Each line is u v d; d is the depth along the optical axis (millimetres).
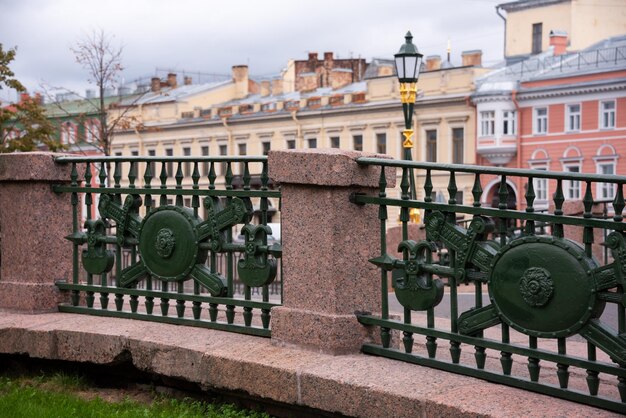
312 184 6383
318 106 68562
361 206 6480
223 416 6477
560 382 5285
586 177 5078
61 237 8438
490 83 59156
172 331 7242
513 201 56844
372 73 73438
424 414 5387
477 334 5758
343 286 6387
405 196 6121
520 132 58719
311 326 6406
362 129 65500
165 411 6586
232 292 7145
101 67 43750
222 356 6535
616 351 4992
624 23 69250
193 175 7309
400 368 5984
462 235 5734
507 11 72188
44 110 39875
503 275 5488
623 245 4934
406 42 22312
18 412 6594
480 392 5414
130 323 7598
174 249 7410
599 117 55719
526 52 71375
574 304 5141
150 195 7656
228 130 73938
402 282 6137
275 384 6199
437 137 61688
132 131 80562
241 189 6988
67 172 8422
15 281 8398
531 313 5355
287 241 6625
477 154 59594
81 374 7809
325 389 5922
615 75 55062
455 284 5836
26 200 8352
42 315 8141
